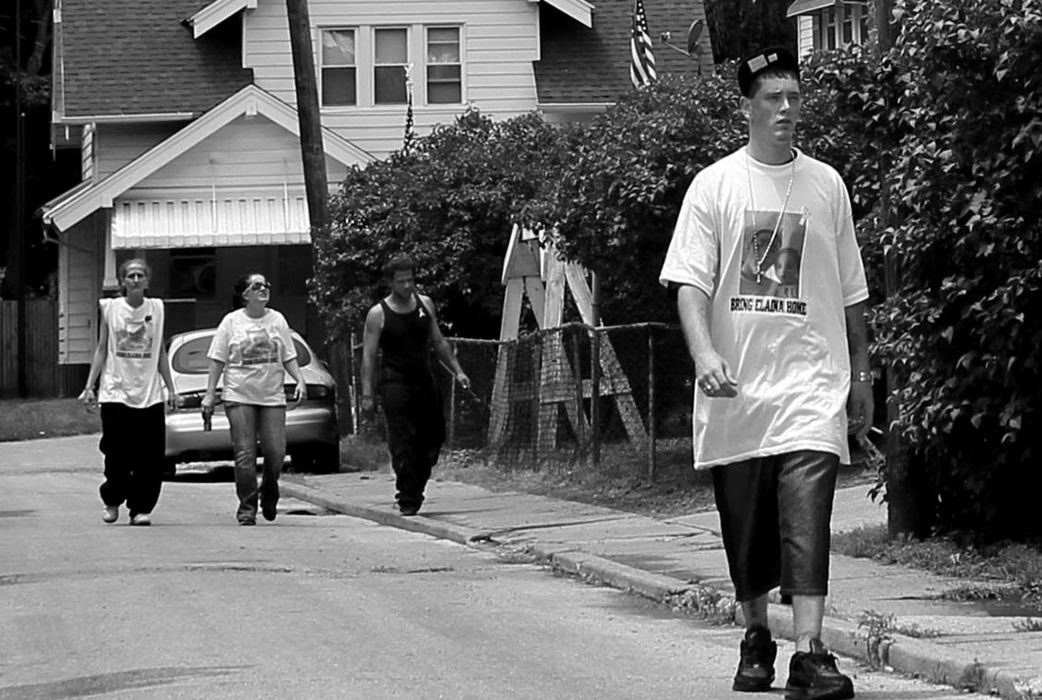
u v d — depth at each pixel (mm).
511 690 15086
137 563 24141
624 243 30281
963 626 17047
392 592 21375
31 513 32438
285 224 63844
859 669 16031
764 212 14289
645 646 17438
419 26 66562
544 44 68062
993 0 19984
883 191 22375
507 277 43000
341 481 38188
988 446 21406
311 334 67875
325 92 66500
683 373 33250
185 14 69125
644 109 31781
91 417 63219
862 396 14852
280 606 20109
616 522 27281
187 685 15484
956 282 20688
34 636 18359
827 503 13938
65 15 68750
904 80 21422
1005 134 20219
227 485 40188
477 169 48406
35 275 103875
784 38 75438
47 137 100812
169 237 63031
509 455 37969
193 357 40688
